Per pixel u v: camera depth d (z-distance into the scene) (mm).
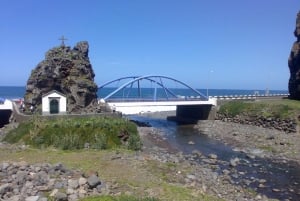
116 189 25547
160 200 23250
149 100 94625
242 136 71688
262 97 109375
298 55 96438
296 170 45469
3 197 21766
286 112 79812
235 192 32344
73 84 71375
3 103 76312
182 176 33562
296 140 66188
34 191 22672
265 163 49281
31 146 46750
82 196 22781
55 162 33531
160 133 76062
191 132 79250
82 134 49531
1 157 36781
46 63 71250
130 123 56812
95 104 73562
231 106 95062
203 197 26922
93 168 31625
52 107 68000
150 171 33344
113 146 48938
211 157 52125
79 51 76625
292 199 33844
